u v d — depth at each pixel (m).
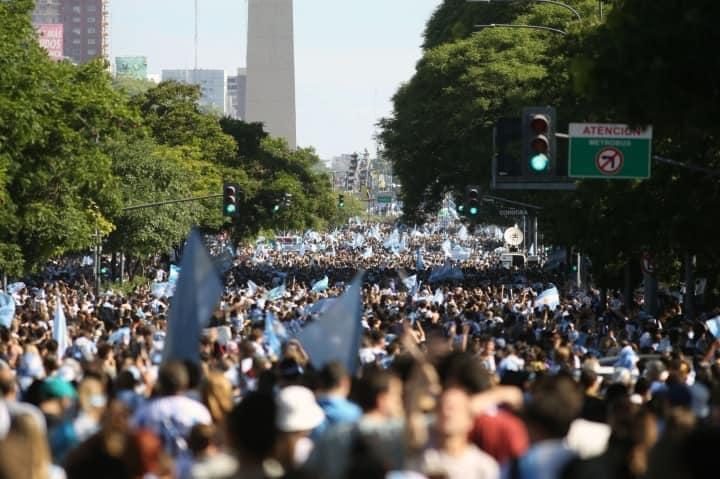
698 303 71.94
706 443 10.79
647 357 31.03
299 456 14.98
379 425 13.67
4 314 46.91
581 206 67.44
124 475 11.87
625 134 44.31
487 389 14.07
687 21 26.20
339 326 22.42
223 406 17.80
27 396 18.20
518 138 50.84
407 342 17.95
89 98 74.88
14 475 11.09
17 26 69.69
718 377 25.34
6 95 66.00
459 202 97.69
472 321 49.88
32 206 71.19
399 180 123.31
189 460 14.39
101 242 106.06
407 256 196.00
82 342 34.59
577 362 31.67
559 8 114.25
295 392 14.20
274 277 117.25
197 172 150.12
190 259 22.23
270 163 184.75
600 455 12.70
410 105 119.69
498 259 165.38
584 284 91.25
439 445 12.59
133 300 66.12
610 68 27.30
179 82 162.25
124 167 114.25
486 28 116.12
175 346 22.09
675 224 52.53
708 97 26.88
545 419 13.45
